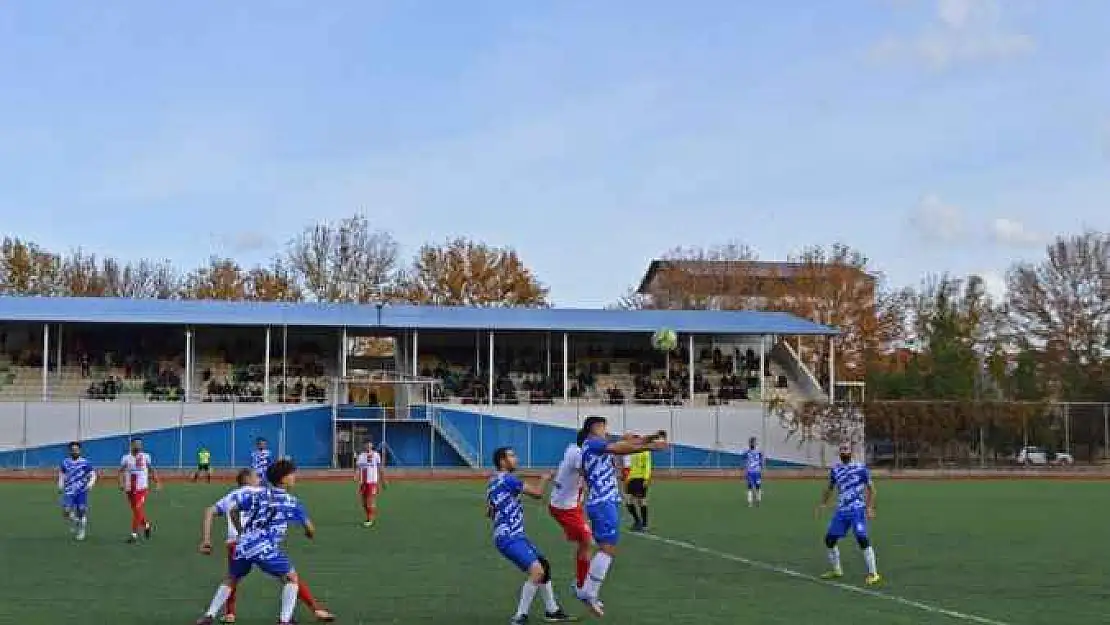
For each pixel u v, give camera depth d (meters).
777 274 94.94
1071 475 57.59
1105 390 77.62
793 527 27.73
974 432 62.69
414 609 15.07
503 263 92.75
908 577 18.50
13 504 34.41
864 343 91.88
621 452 14.55
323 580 17.81
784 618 14.47
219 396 62.56
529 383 67.12
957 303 93.50
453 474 55.06
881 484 50.72
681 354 70.94
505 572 18.83
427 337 70.06
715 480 53.88
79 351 65.31
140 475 23.72
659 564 20.17
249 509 13.36
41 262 91.00
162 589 16.70
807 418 62.25
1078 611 15.17
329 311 65.19
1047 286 84.12
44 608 14.97
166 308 63.62
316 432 59.78
